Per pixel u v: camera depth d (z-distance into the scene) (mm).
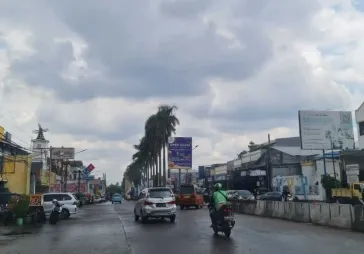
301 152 58969
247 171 59969
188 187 40531
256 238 14727
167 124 66938
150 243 14008
